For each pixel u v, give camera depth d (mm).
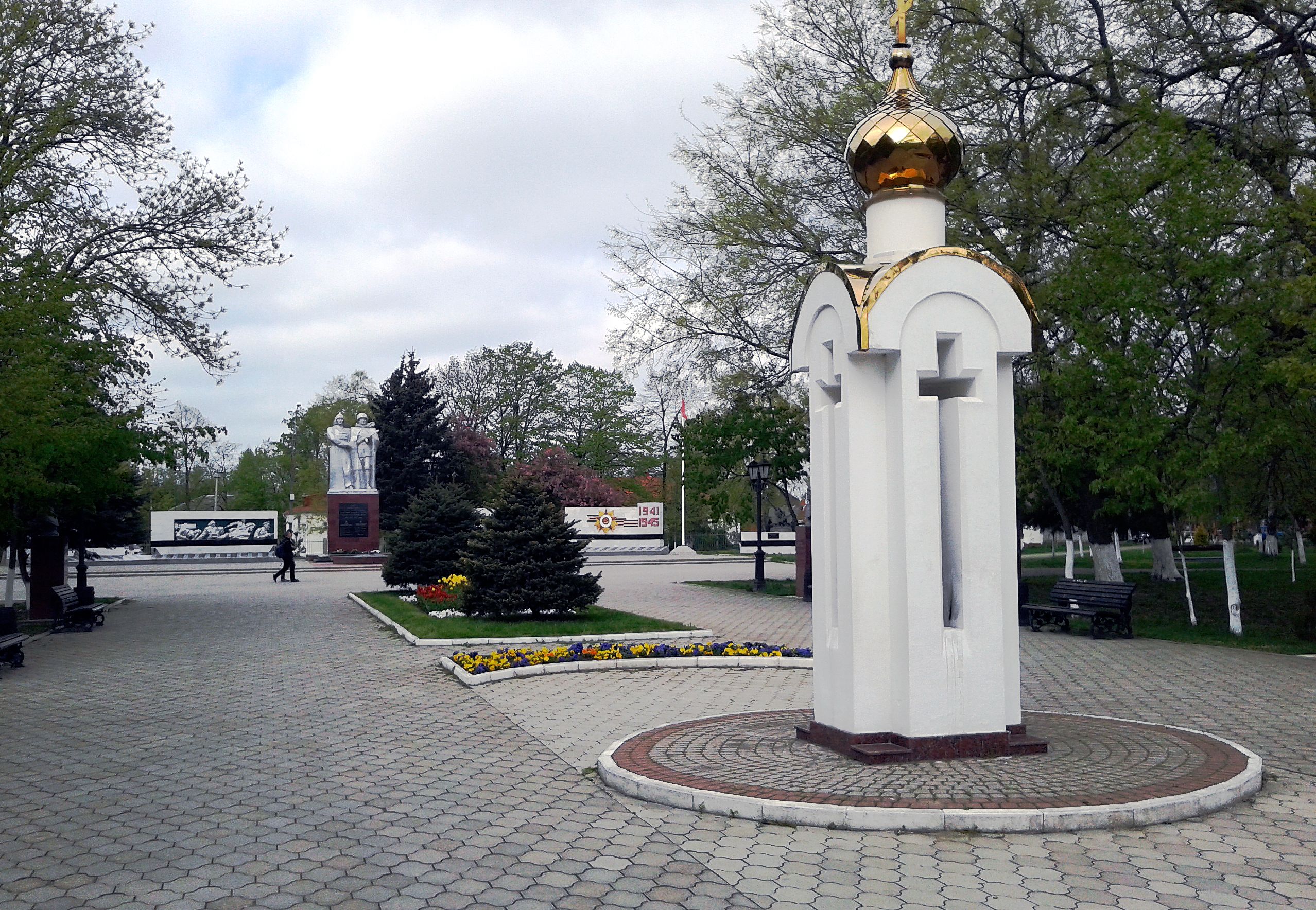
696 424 30438
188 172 23500
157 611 24688
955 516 8391
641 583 33938
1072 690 12500
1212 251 17703
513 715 11133
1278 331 17562
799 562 26625
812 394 9141
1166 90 21547
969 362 8375
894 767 7789
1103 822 6562
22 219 19938
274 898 5660
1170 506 18031
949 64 21953
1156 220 17750
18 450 17688
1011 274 8500
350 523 50656
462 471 63531
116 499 29891
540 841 6598
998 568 8289
